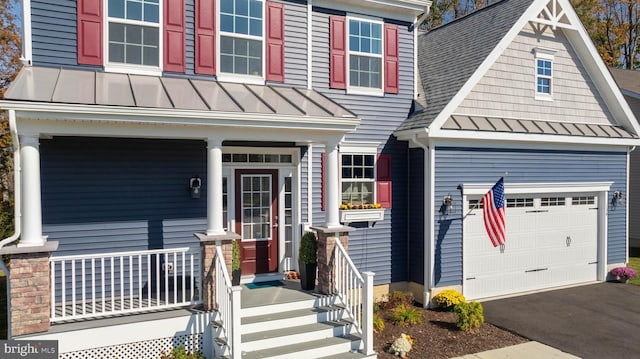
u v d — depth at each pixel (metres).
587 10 31.50
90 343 6.96
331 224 9.10
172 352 7.25
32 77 7.77
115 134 7.36
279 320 8.02
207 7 9.78
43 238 7.08
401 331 9.45
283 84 10.58
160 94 8.12
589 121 13.74
